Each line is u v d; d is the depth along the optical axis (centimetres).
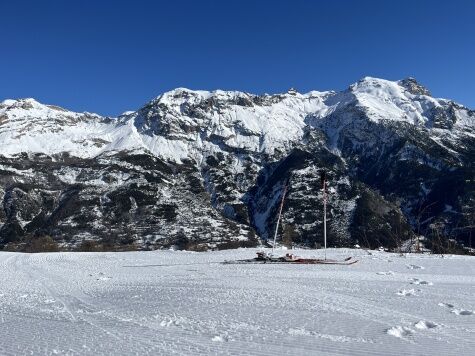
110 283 1712
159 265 2462
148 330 851
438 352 687
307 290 1360
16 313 1095
